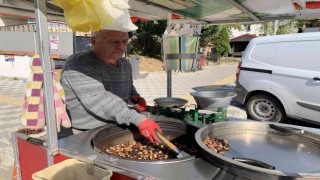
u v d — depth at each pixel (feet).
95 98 5.22
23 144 5.17
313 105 15.03
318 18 9.00
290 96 15.94
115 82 6.06
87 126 5.73
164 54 8.67
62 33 31.86
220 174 3.55
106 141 5.34
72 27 3.60
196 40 8.45
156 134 4.68
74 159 4.17
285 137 4.93
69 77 5.37
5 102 22.98
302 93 15.42
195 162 3.91
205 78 41.16
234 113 17.62
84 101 5.24
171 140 5.89
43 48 4.08
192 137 5.65
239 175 3.34
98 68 5.55
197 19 9.87
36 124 5.68
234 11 8.38
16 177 5.60
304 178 3.03
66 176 4.06
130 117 4.93
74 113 5.76
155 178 3.44
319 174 3.09
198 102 6.24
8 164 10.98
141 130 4.76
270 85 16.66
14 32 37.96
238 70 18.40
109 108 5.13
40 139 4.89
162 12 8.79
